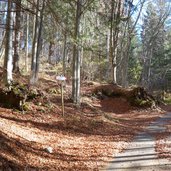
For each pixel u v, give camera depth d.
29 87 17.36
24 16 39.34
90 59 40.50
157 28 51.09
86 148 12.06
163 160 10.73
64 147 11.65
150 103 27.22
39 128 13.46
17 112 14.46
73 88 20.73
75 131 14.73
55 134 13.38
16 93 15.14
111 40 31.41
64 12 19.20
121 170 9.57
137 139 14.65
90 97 27.30
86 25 33.41
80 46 20.03
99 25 36.94
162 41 67.38
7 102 14.91
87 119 17.47
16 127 12.19
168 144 13.35
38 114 15.12
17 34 26.11
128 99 27.55
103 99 27.83
